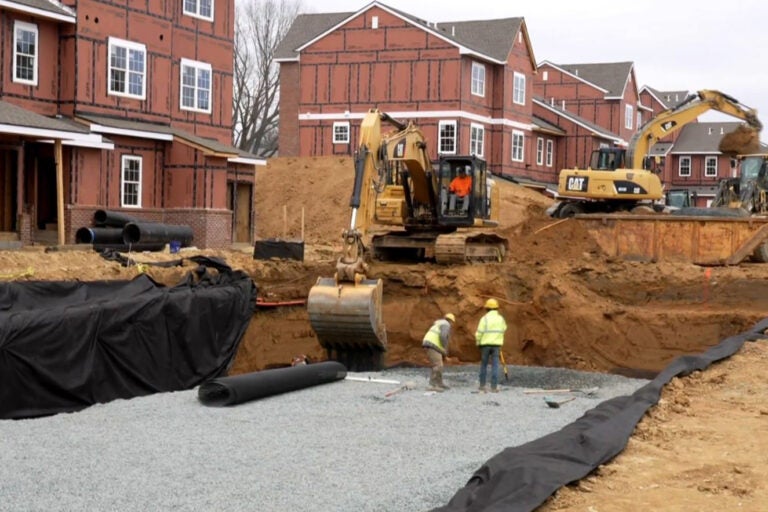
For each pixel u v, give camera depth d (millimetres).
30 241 30906
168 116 37156
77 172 32594
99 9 33562
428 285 26578
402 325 26344
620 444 11969
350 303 21141
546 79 76938
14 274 22812
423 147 27312
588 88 75312
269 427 15094
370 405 17203
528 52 59500
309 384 19094
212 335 22266
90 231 30172
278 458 12883
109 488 11336
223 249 36750
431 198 27969
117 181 34531
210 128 39969
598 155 36750
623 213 33031
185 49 38344
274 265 29109
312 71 55719
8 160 31656
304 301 27500
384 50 53906
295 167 50719
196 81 39000
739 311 24781
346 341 22000
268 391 17875
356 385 19609
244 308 23844
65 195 32344
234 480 11695
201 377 21641
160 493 11109
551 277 26344
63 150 32281
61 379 17578
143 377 19781
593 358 24844
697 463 11477
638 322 24875
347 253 21891
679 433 13016
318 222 46875
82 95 33031
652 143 35969
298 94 62125
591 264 28000
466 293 26188
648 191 34969
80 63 32875
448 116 52562
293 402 17484
